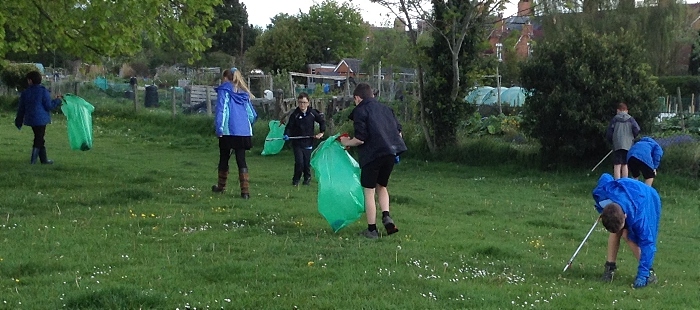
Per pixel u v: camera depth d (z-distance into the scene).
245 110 12.26
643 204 7.54
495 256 8.70
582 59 18.72
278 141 20.98
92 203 11.02
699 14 63.69
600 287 7.30
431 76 21.22
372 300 6.14
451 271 7.54
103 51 13.72
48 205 10.65
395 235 9.41
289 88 34.53
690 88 41.91
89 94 36.31
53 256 7.44
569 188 16.78
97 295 5.82
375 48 47.75
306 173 14.94
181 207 10.94
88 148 16.12
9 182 12.74
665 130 23.64
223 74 12.34
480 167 20.22
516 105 31.47
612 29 44.84
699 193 16.72
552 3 20.62
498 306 6.24
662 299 6.95
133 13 12.91
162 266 7.14
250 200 11.97
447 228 10.48
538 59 19.23
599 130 18.39
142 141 24.69
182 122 27.69
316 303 6.00
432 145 21.39
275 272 7.02
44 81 36.38
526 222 12.05
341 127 23.19
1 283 6.36
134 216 9.95
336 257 7.89
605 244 10.38
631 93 18.38
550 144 19.39
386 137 8.96
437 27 20.83
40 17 13.34
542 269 8.16
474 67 21.30
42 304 5.74
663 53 46.75
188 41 13.69
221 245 8.29
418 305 6.10
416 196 14.33
